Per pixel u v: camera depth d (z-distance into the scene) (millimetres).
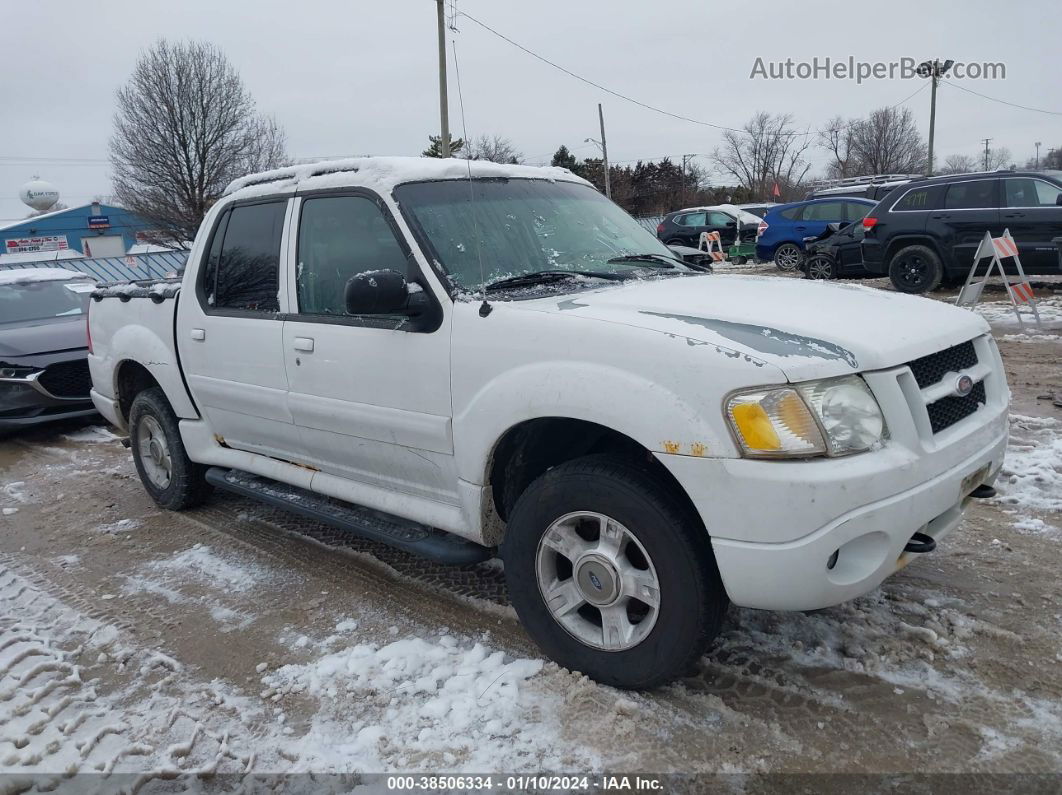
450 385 3170
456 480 3285
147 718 3027
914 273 12461
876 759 2561
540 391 2838
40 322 8594
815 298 3162
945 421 2854
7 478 6465
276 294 4004
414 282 3311
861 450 2533
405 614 3693
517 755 2674
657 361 2615
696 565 2656
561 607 3043
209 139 33281
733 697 2902
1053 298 11609
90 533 5027
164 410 5059
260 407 4113
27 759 2811
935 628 3227
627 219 4379
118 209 49406
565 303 3039
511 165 4137
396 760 2691
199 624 3725
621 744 2691
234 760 2760
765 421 2447
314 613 3760
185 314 4562
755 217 22734
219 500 5457
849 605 3441
